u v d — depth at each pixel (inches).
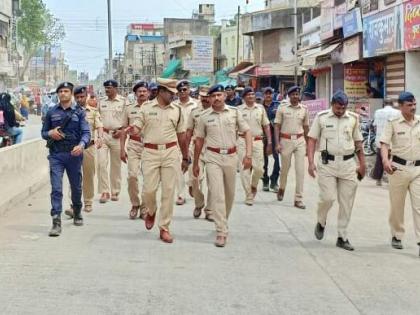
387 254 323.3
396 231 337.7
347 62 930.1
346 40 929.5
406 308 235.9
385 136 329.1
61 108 354.6
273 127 531.2
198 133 340.8
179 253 312.3
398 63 773.9
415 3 662.5
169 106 338.3
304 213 438.0
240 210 445.4
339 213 335.9
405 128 325.4
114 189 475.5
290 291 253.3
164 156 336.8
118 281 260.7
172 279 265.4
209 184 335.3
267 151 477.7
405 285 265.9
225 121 333.1
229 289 253.8
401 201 332.2
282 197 490.6
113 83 463.8
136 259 297.9
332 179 333.7
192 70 2353.6
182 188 463.5
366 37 836.0
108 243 330.6
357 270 289.0
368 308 234.8
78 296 240.2
